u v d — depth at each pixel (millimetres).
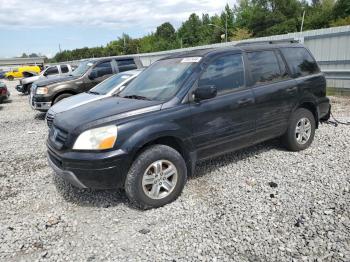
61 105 7555
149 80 5012
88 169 3785
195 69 4488
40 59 92062
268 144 6250
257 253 3160
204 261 3094
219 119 4555
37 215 4160
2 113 13445
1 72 54375
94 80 10859
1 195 4836
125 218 3938
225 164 5402
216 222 3727
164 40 102750
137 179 3914
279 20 71938
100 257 3250
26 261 3256
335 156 5531
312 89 5793
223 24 80562
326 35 12914
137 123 3949
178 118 4184
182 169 4223
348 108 9758
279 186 4527
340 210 3803
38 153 6934
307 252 3125
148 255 3234
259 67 5145
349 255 3045
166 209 4074
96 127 3867
